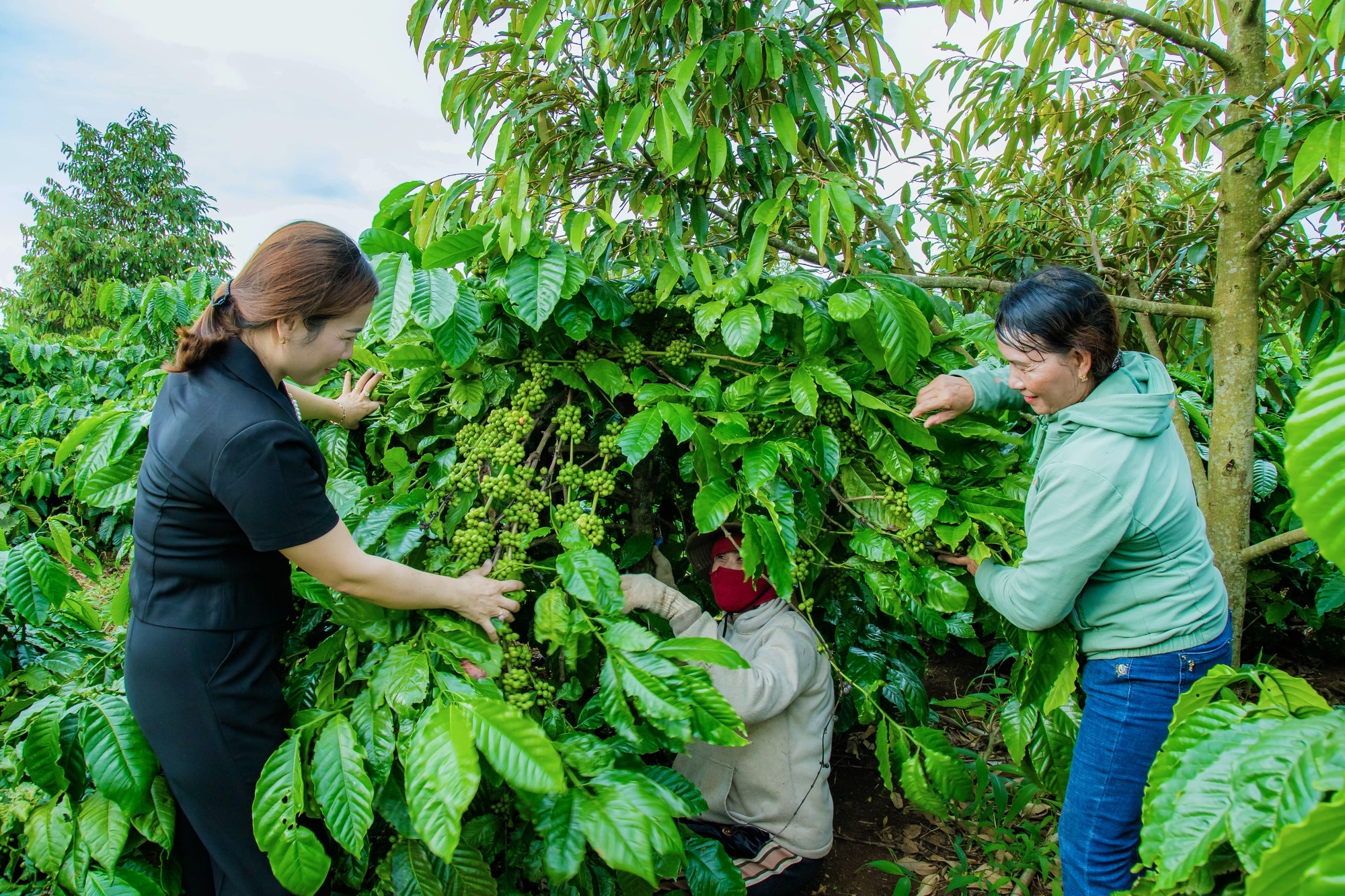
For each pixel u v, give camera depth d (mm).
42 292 23266
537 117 2160
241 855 1302
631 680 1273
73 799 1469
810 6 1995
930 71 2652
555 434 1841
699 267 1706
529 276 1539
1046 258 3100
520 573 1536
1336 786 696
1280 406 3117
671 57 2049
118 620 1651
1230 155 2021
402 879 1325
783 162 2090
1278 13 2184
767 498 1548
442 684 1261
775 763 1765
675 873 1338
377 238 1573
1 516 3105
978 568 1586
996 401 1654
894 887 1990
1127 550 1368
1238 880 881
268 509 1164
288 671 1583
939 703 2422
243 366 1233
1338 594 2615
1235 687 2002
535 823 1156
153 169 26516
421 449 1796
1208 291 2785
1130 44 2635
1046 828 2170
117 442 1649
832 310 1570
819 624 2262
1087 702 1487
